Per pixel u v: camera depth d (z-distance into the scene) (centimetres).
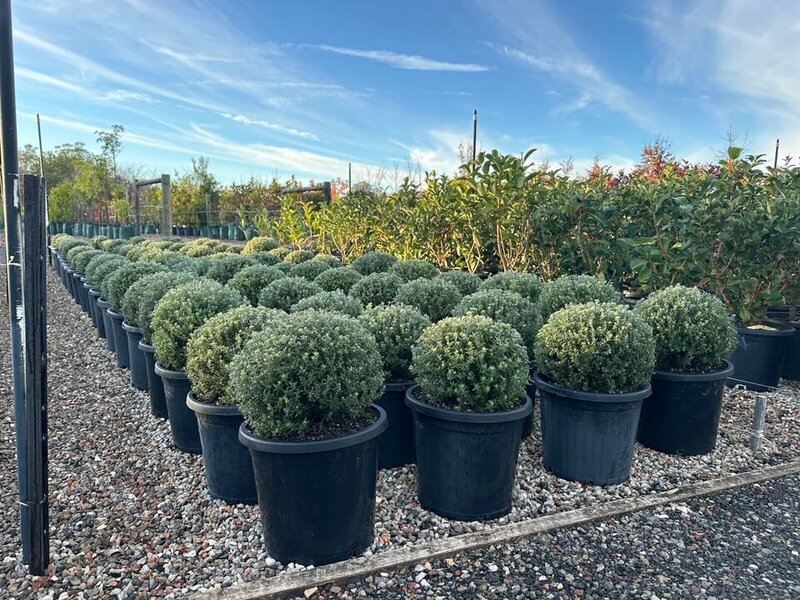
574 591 215
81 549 244
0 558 239
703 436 336
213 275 565
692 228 446
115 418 405
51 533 256
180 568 230
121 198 2512
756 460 333
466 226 694
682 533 255
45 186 220
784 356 486
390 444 317
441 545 241
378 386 251
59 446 356
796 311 530
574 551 241
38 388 220
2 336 671
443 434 262
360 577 224
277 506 228
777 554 240
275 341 234
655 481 306
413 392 288
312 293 417
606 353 284
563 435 303
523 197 571
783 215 430
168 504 284
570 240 573
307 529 228
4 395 453
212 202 2095
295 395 226
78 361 569
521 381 263
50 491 297
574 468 303
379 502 285
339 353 236
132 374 473
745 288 448
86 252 886
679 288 355
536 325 351
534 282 426
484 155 587
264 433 231
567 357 293
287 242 1216
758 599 212
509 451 265
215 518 270
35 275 215
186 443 344
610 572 227
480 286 439
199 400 288
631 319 298
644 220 527
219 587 217
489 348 262
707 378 325
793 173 473
